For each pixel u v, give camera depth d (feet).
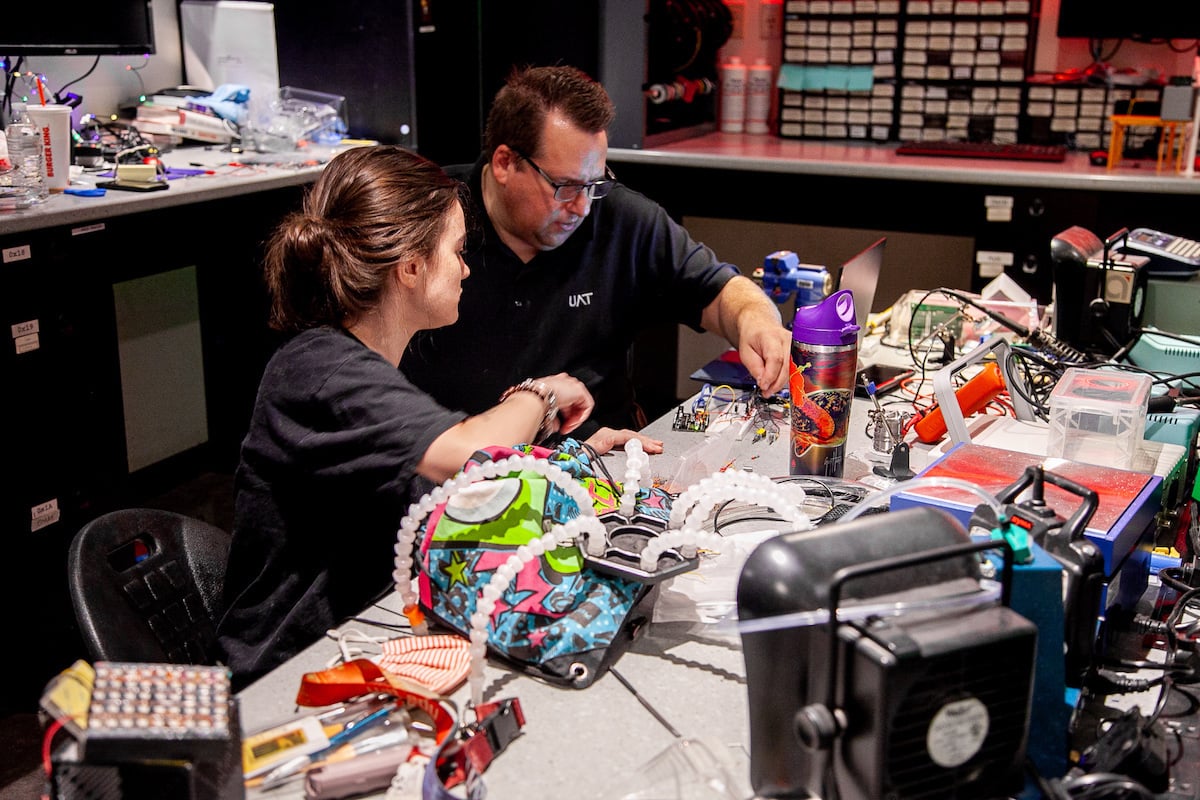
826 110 14.52
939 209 12.59
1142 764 3.28
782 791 3.16
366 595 4.81
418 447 4.47
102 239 9.34
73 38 10.63
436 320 4.97
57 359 9.05
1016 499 4.03
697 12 14.34
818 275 7.57
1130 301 6.89
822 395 5.18
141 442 12.17
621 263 7.64
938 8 13.65
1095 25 13.21
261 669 4.63
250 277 11.40
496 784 3.28
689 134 14.88
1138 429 4.98
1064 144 13.61
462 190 5.46
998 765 2.99
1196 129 11.78
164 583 5.20
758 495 3.98
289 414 4.67
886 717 2.76
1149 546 4.38
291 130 12.20
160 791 2.92
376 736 3.43
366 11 12.56
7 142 9.13
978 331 7.58
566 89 6.76
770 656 3.08
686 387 14.89
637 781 3.28
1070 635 3.54
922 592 3.00
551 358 7.63
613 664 3.88
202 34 13.12
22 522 8.95
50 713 2.96
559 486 4.06
